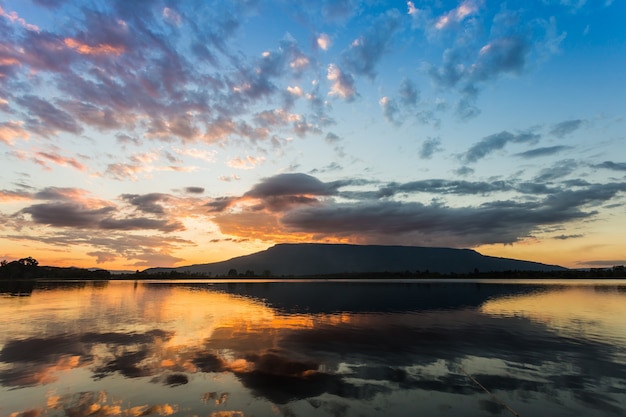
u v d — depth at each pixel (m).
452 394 12.44
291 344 20.17
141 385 13.22
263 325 26.84
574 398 12.05
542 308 38.62
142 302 46.09
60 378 14.01
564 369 15.32
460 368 15.53
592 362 16.39
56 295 58.09
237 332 23.84
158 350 18.70
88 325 26.69
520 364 16.09
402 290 77.12
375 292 70.19
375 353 18.09
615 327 25.89
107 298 52.53
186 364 16.08
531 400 11.89
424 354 17.91
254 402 11.68
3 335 22.70
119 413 10.74
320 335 22.88
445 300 49.50
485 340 21.30
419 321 28.97
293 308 39.12
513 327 25.94
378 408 11.23
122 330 24.55
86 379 13.90
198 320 29.45
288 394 12.41
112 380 13.79
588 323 27.78
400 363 16.27
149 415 10.62
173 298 53.44
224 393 12.48
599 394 12.41
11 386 13.05
